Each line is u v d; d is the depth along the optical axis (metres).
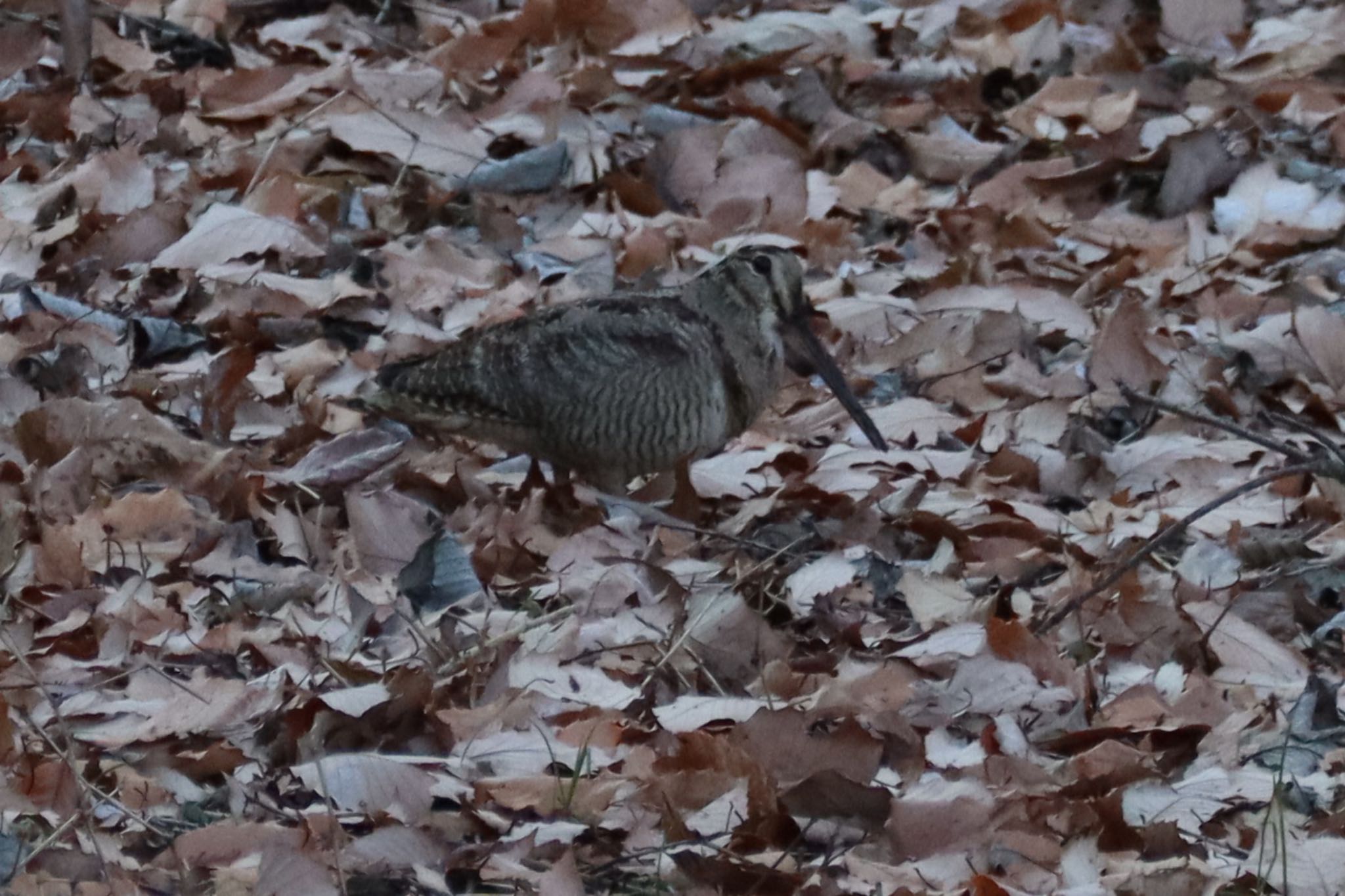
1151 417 13.09
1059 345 14.16
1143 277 15.27
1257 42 19.02
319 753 8.73
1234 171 16.31
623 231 15.20
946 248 15.58
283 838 8.00
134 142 15.84
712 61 18.08
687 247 15.09
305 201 15.08
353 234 14.88
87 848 7.95
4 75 16.84
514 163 15.63
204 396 11.97
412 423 11.76
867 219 16.02
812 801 8.38
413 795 8.41
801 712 8.77
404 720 8.99
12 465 11.04
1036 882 8.12
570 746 8.89
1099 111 17.28
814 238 15.41
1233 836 8.56
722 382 11.62
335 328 13.58
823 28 18.72
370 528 10.77
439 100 16.98
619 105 17.12
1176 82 18.48
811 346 11.98
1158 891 7.89
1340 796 8.80
